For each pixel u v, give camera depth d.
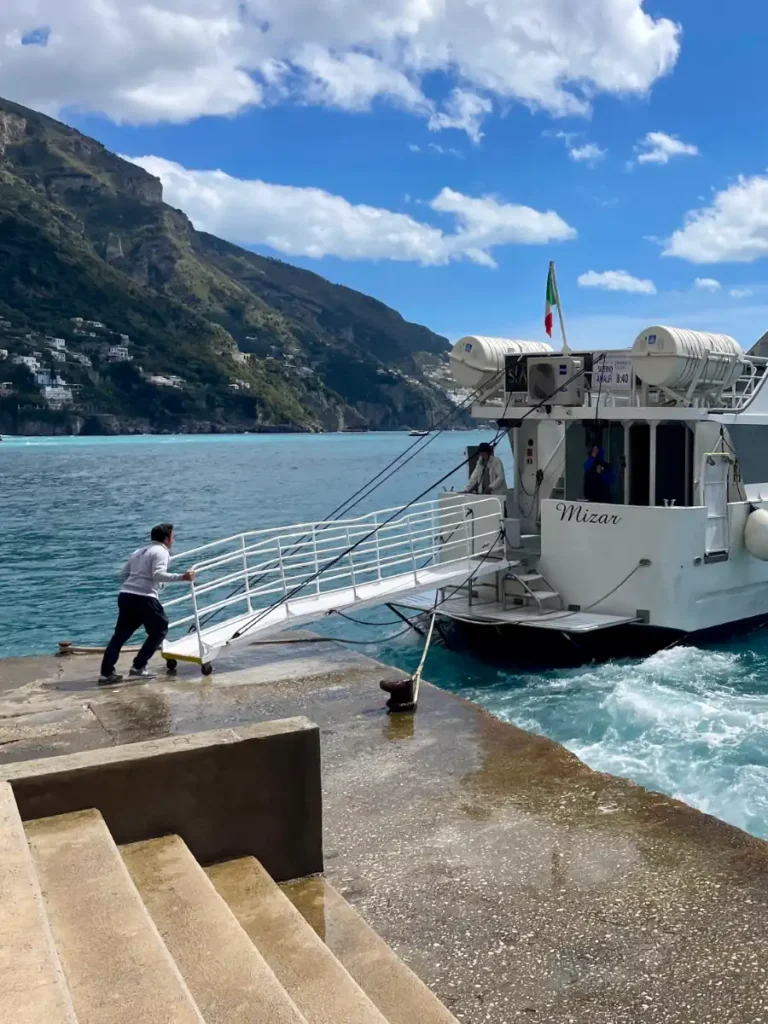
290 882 4.71
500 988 4.23
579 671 12.11
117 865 3.56
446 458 103.50
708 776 7.90
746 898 5.01
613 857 5.54
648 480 13.74
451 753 7.45
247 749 4.47
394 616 17.55
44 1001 2.30
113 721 8.36
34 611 18.89
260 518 37.91
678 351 12.32
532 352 15.09
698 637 13.20
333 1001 3.46
